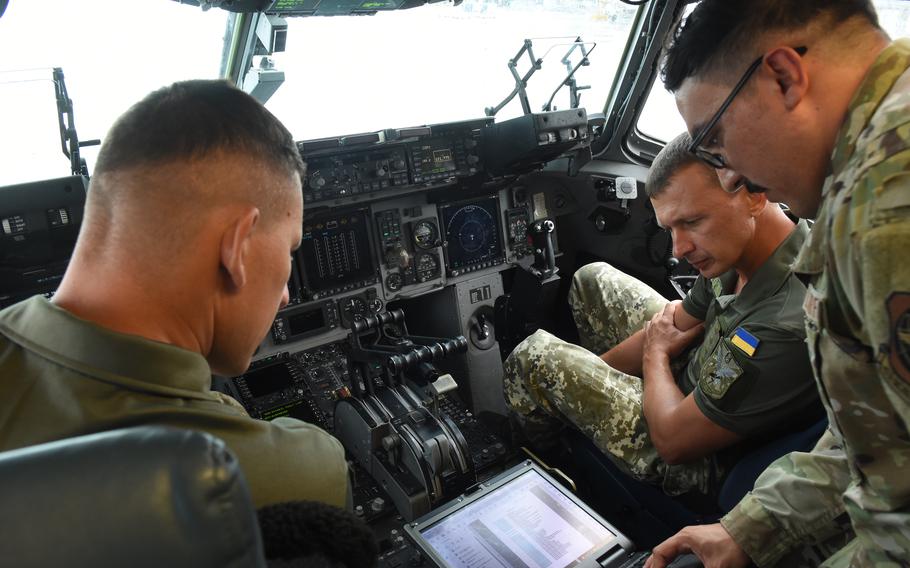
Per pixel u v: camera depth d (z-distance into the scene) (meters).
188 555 0.32
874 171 0.72
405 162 2.75
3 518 0.31
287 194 0.82
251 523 0.34
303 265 2.75
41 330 0.68
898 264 0.69
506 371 2.25
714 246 1.64
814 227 0.87
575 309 2.71
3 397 0.66
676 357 2.11
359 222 2.86
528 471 1.92
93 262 0.73
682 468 1.83
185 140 0.71
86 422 0.63
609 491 2.13
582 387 2.01
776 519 1.32
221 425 0.71
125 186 0.71
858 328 0.83
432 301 3.28
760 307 1.62
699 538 1.40
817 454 1.33
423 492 2.14
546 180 3.37
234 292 0.79
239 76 2.56
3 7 1.49
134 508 0.31
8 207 2.00
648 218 3.24
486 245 3.18
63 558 0.31
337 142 2.52
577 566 1.60
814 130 0.83
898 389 0.73
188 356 0.71
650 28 3.08
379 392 2.56
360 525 0.54
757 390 1.57
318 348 2.85
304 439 0.83
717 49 0.85
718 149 0.94
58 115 2.13
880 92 0.77
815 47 0.80
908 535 0.90
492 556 1.63
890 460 0.90
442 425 2.26
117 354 0.66
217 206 0.73
